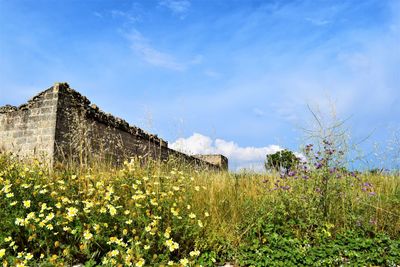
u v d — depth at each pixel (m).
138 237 4.44
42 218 4.59
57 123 12.47
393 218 5.75
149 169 6.27
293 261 4.70
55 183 5.59
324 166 6.09
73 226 4.59
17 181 5.15
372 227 5.61
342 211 5.91
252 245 5.11
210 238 5.03
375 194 6.13
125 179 5.55
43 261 4.08
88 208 4.79
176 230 4.75
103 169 6.96
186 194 5.68
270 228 5.29
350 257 4.82
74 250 4.38
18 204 4.84
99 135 13.93
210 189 6.52
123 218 4.61
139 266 3.91
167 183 5.68
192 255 4.38
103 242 4.47
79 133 12.02
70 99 13.11
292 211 5.66
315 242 5.20
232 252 4.92
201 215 5.49
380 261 4.68
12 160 6.93
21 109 13.27
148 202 4.99
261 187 7.11
